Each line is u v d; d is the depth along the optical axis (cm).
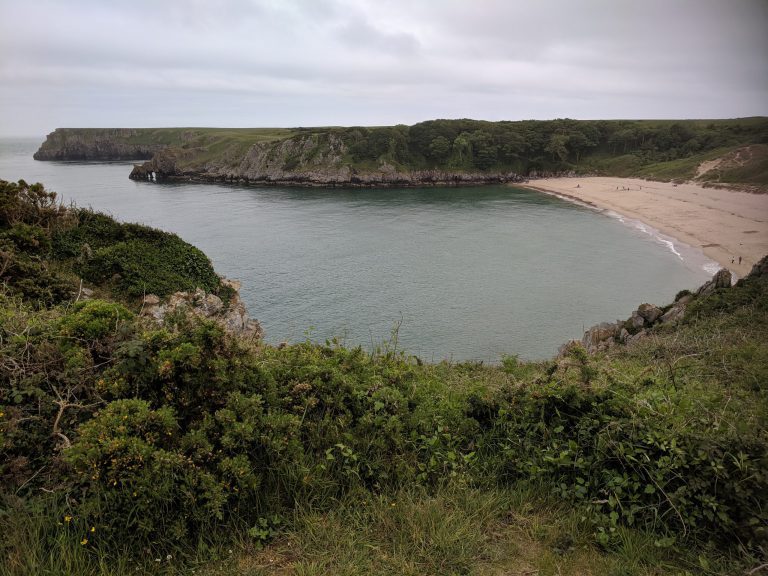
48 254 1342
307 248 5091
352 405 504
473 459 482
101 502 356
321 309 3312
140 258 1498
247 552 371
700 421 464
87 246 1434
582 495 431
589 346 1880
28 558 328
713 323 1377
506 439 501
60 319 525
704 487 400
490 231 6097
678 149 11625
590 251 5009
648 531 394
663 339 1297
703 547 380
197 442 397
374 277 4084
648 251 4966
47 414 438
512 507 433
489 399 543
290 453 429
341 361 600
